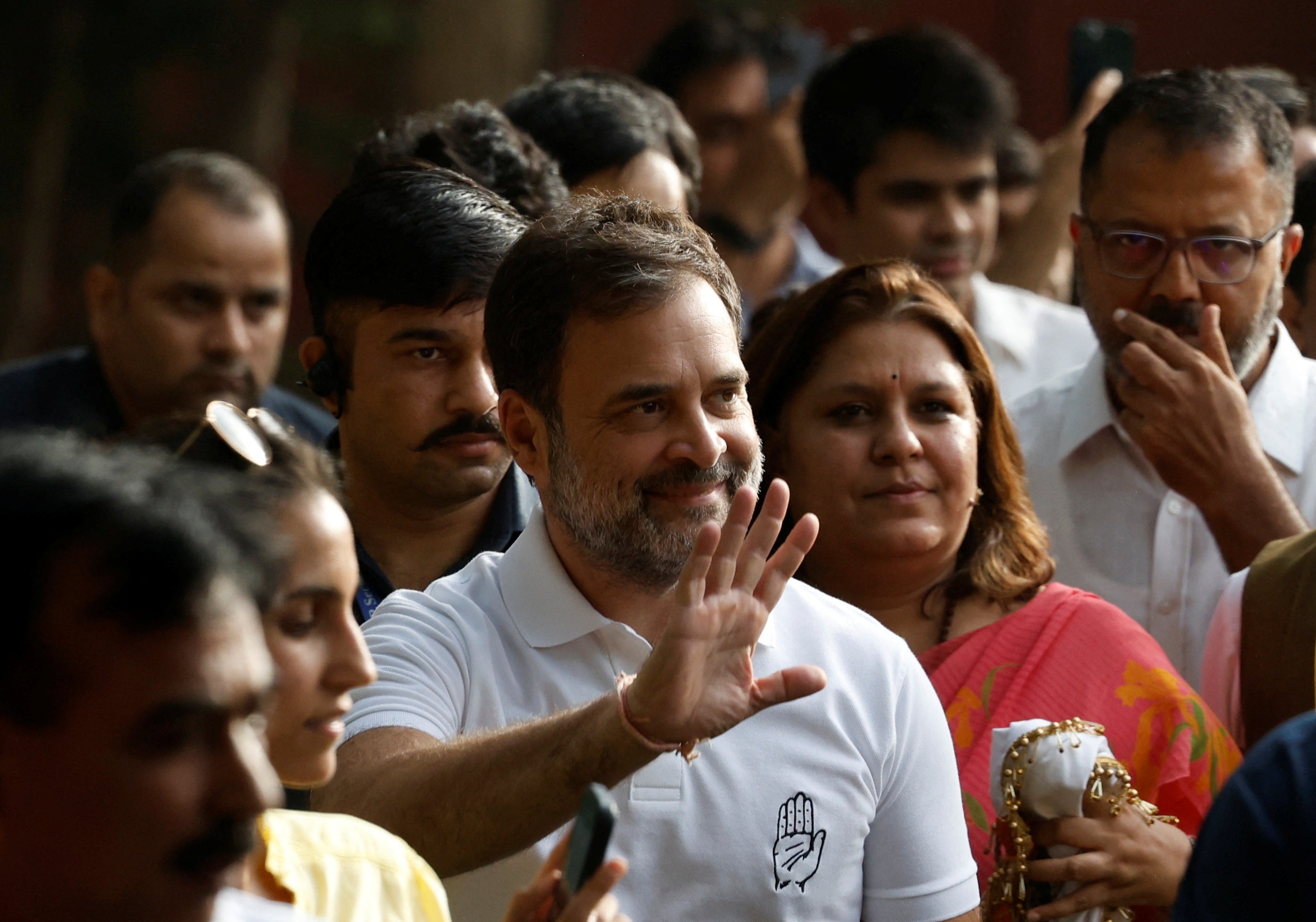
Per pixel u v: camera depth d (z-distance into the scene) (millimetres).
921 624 6711
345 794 4848
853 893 5145
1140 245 7543
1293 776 4246
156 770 2996
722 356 4977
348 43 24344
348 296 6348
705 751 5008
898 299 6633
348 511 6578
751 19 13805
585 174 8367
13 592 2949
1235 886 4211
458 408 6254
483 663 5199
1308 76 26812
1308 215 8805
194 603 3000
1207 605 7742
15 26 22594
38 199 22828
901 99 9836
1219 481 7305
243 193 9422
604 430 4953
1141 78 7836
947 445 6484
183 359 9203
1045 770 5840
